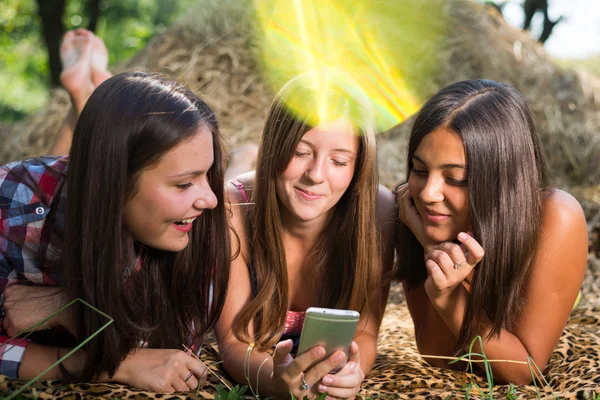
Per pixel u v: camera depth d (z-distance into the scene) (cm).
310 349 199
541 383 241
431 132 233
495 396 230
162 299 237
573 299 252
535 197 242
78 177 208
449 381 239
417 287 271
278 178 237
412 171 246
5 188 224
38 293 224
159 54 679
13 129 704
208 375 238
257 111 654
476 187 232
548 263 245
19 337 224
